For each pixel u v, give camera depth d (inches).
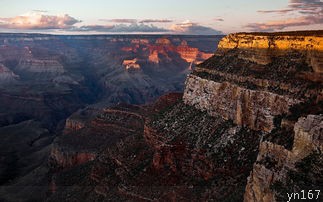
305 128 1530.5
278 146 1640.0
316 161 1467.8
